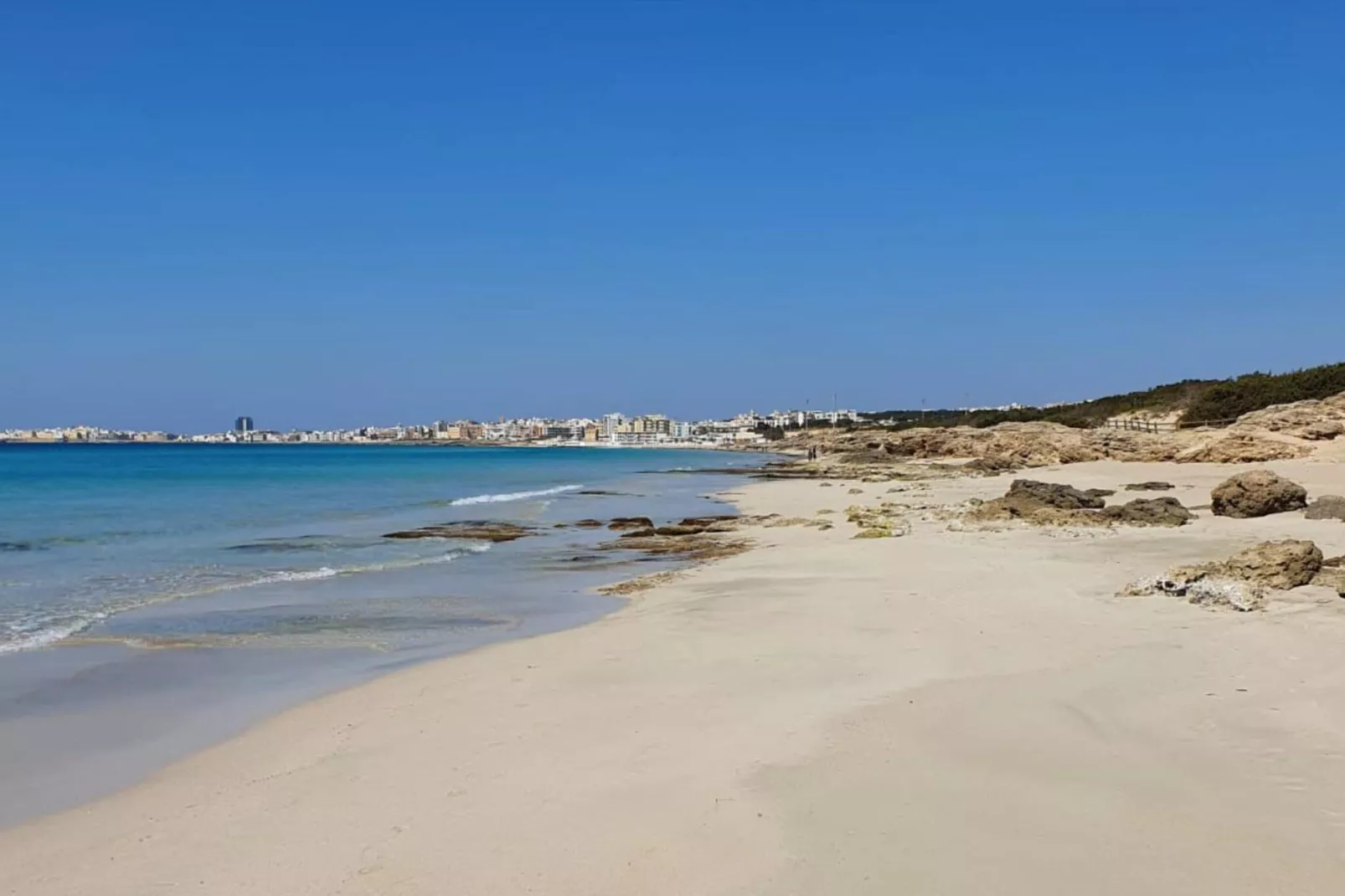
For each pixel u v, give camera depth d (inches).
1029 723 335.9
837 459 4008.4
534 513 1525.6
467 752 337.1
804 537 1053.8
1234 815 251.6
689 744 333.1
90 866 254.1
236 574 826.8
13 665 495.5
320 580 799.1
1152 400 3831.2
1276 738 306.2
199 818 286.7
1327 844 233.1
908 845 242.5
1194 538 826.8
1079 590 595.2
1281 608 493.7
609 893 225.6
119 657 516.1
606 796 286.7
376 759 335.0
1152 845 236.7
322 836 267.7
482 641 556.4
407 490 2190.0
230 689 448.8
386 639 564.4
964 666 424.2
